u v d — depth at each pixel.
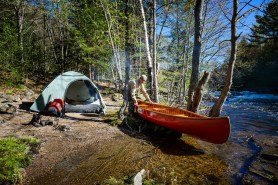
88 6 17.08
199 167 5.65
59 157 5.57
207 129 6.84
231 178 5.20
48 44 27.66
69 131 7.38
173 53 16.42
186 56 15.48
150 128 8.12
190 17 15.14
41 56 22.44
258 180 5.16
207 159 6.19
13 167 4.58
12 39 17.02
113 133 7.60
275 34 25.50
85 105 10.23
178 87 16.14
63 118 8.94
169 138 7.67
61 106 9.21
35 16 26.28
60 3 18.69
